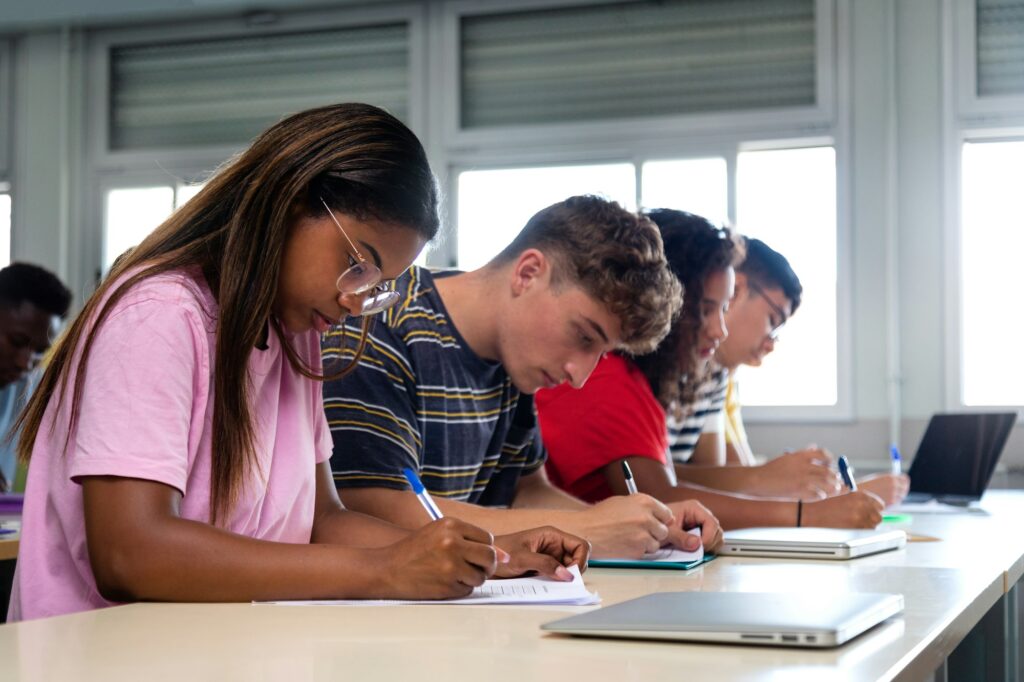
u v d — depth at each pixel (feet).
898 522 7.50
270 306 3.84
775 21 16.60
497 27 17.56
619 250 5.33
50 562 3.82
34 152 19.17
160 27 18.78
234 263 3.81
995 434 10.19
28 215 19.13
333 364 5.08
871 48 16.26
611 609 3.21
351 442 5.15
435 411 5.51
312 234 3.85
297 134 3.89
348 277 3.86
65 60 19.04
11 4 17.22
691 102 16.87
